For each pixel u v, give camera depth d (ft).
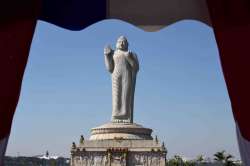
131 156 311.68
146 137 325.42
